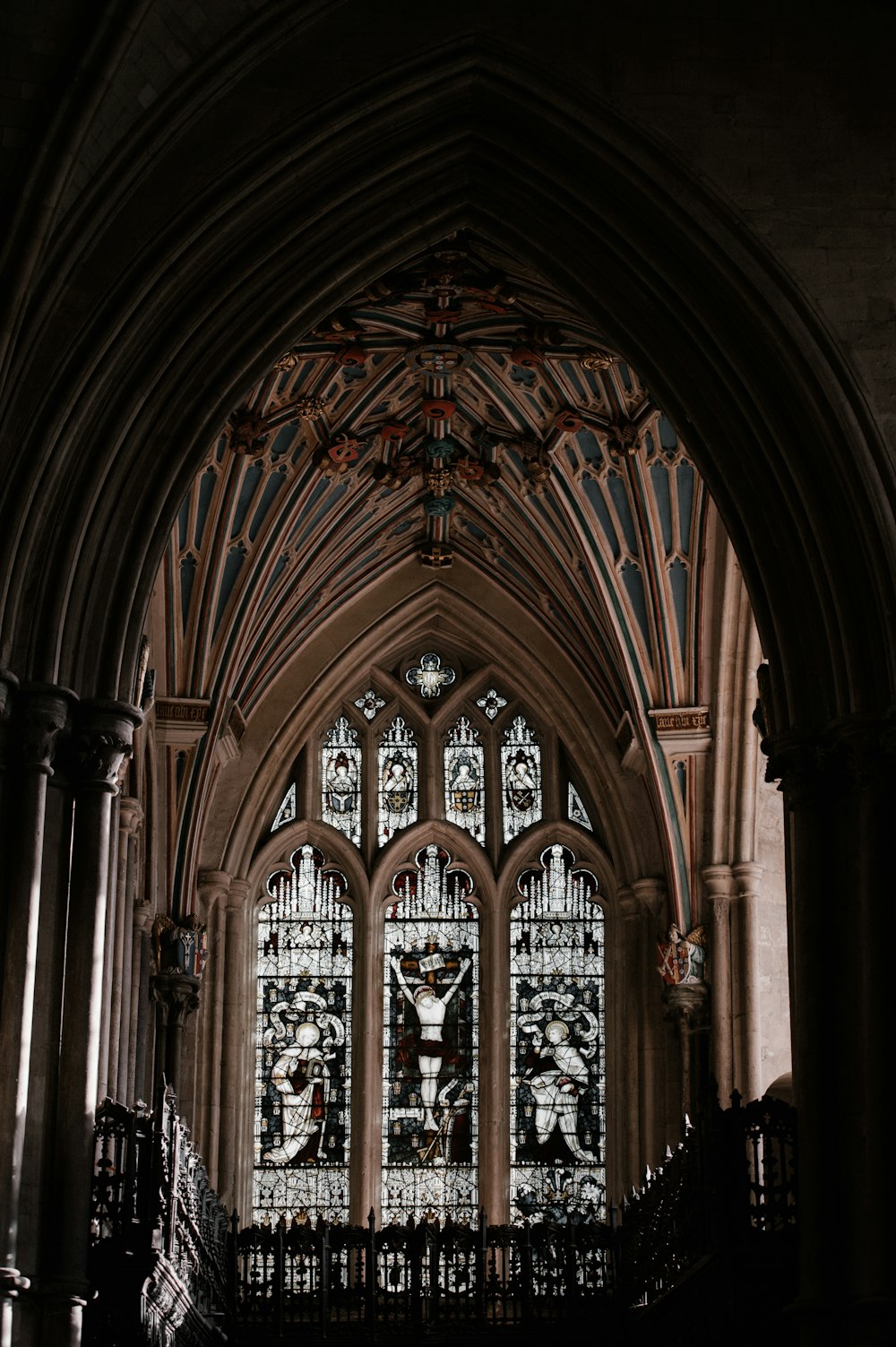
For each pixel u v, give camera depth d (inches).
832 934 985.5
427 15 1026.1
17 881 953.5
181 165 1008.2
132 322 1000.9
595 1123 1521.9
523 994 1551.4
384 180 1042.7
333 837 1573.6
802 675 1013.8
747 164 1021.8
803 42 1041.5
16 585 974.4
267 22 1004.6
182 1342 1122.0
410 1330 1274.6
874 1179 937.5
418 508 1515.7
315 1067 1533.0
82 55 964.0
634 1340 1253.7
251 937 1551.4
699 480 1333.7
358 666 1596.9
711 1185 1000.2
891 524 983.6
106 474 1011.3
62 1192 944.3
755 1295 984.3
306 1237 1296.8
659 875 1521.9
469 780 1594.5
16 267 965.2
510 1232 1314.0
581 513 1374.3
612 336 1055.6
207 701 1406.3
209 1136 1480.1
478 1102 1526.8
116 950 1262.3
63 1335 922.7
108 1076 1195.9
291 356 1259.2
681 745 1411.2
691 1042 1412.4
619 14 1037.2
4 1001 939.3
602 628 1450.5
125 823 1288.1
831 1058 970.7
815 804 997.8
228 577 1391.5
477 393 1355.8
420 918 1568.7
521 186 1048.2
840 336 1001.5
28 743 970.7
